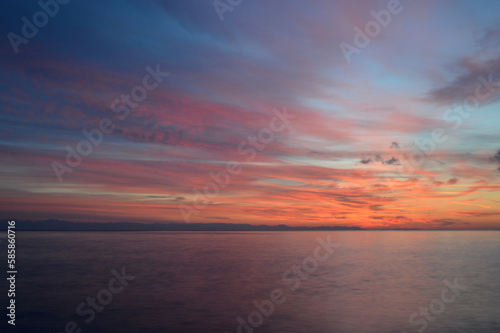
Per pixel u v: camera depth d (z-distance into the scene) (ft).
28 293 72.43
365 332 46.26
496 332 45.78
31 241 293.43
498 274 94.58
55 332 47.80
